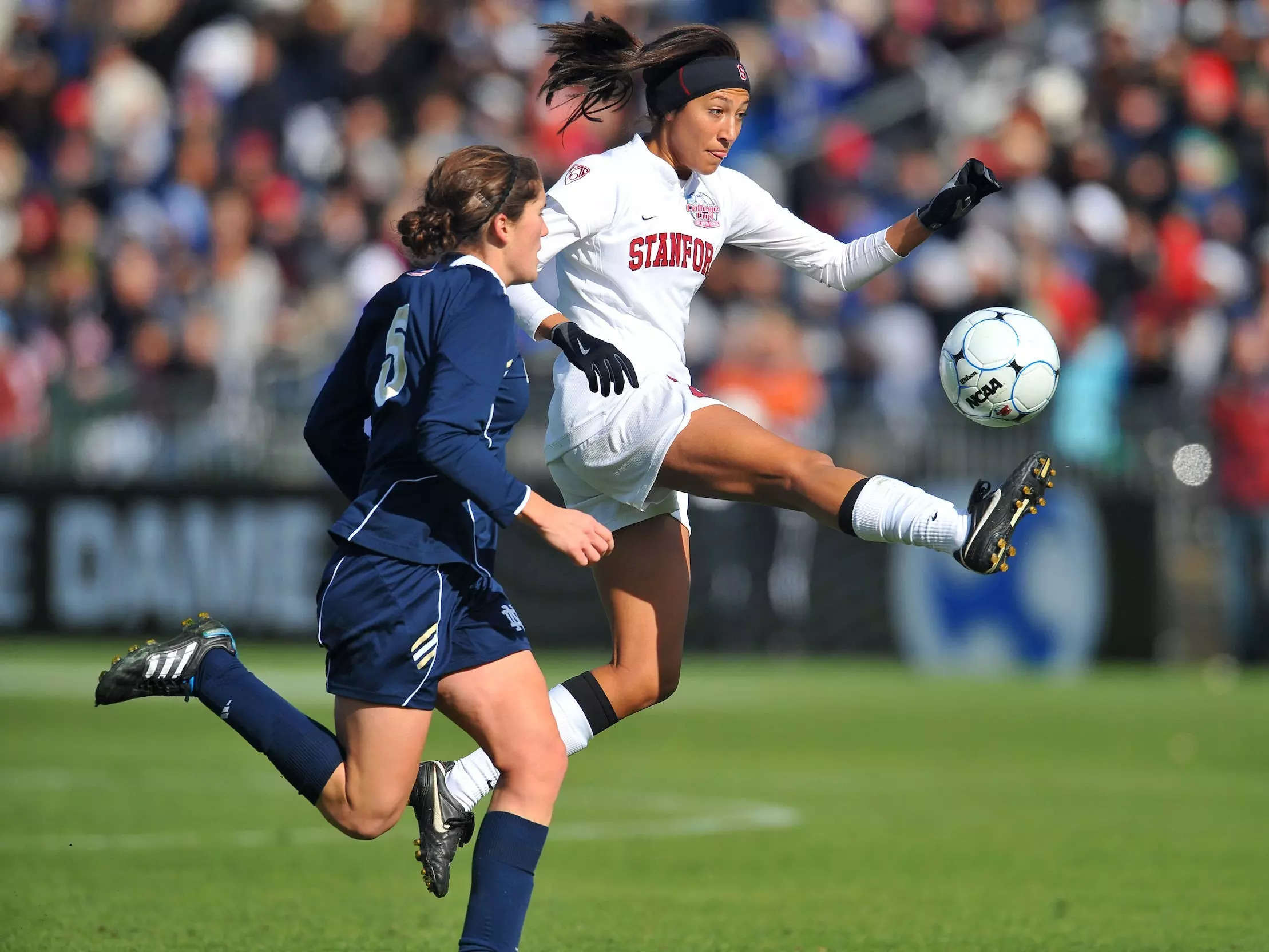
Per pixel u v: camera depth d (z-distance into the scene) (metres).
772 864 23.94
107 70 70.06
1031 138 67.19
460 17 70.56
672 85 18.83
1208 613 53.84
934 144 69.94
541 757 15.72
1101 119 70.81
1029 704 44.56
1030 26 73.94
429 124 65.12
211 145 65.88
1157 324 61.94
